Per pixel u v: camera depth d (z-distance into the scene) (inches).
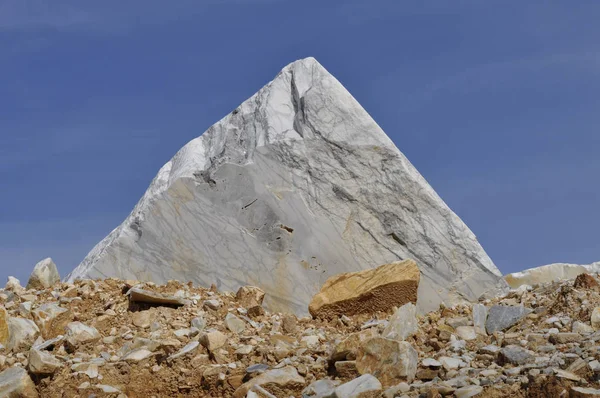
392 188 396.2
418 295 380.8
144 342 305.4
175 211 390.0
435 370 276.8
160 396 287.1
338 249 385.4
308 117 404.2
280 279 380.2
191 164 409.7
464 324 327.3
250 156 398.3
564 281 363.9
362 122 406.6
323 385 273.3
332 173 396.5
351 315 357.1
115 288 357.4
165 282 380.8
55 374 289.7
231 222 389.1
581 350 270.4
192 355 297.3
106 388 280.1
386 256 386.3
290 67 427.5
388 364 272.7
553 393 242.8
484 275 386.9
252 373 283.3
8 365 302.0
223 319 334.3
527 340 294.0
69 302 342.6
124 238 385.7
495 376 263.3
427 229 391.9
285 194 391.5
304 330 337.4
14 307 338.3
